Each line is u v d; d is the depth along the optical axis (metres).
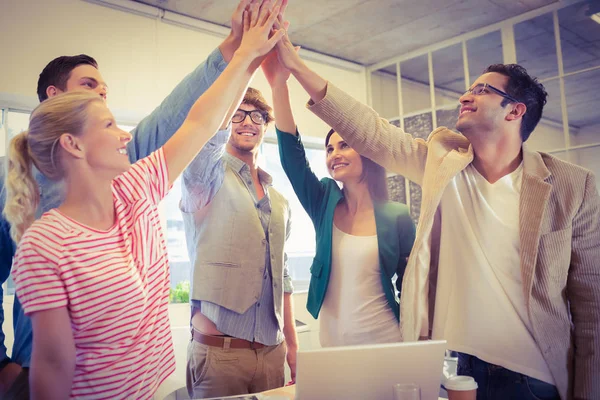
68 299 0.99
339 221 1.95
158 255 1.23
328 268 1.86
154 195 1.26
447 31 4.32
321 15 3.97
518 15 4.02
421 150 1.72
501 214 1.53
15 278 0.98
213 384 1.75
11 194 1.12
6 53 3.01
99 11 3.38
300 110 4.47
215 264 1.80
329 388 1.08
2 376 1.34
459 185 1.60
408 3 3.82
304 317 3.97
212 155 1.71
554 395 1.49
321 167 5.09
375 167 1.92
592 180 1.50
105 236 1.09
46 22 3.15
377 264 1.81
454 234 1.58
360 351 1.09
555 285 1.49
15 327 1.39
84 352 1.03
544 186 1.47
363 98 5.02
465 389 1.13
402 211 1.90
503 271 1.51
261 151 4.57
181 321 3.45
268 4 1.57
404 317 1.56
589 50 3.64
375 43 4.52
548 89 3.84
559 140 3.72
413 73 4.71
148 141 1.66
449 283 1.56
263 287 1.88
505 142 1.55
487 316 1.50
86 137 1.08
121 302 1.05
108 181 1.12
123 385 1.07
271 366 1.86
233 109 1.69
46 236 0.99
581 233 1.50
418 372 1.15
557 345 1.48
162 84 3.64
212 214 1.86
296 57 1.65
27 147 1.14
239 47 1.50
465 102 1.57
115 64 3.42
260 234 1.89
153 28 3.63
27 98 3.12
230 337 1.78
